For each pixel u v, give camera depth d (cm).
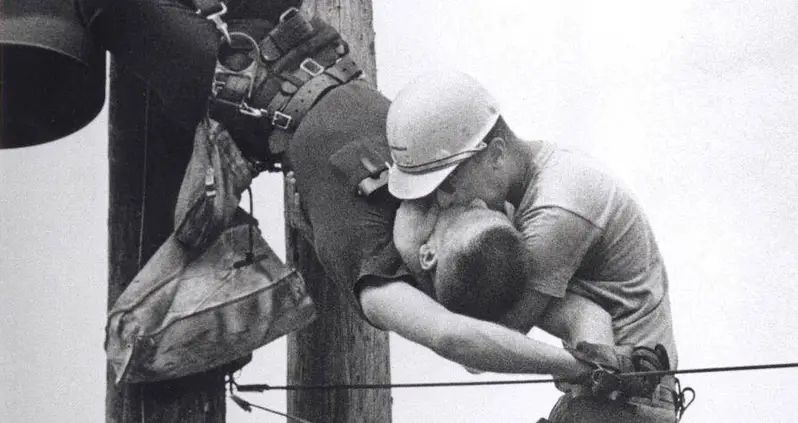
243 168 613
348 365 696
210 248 616
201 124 612
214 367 616
